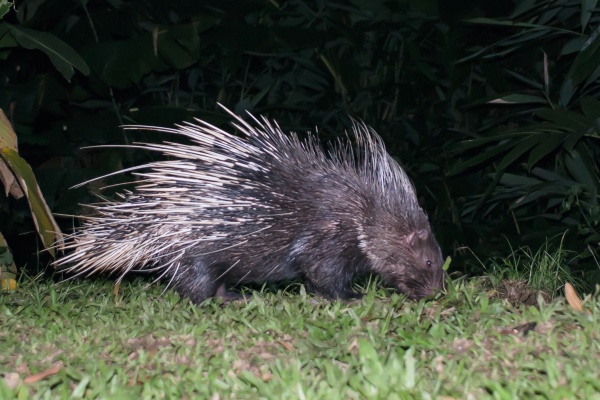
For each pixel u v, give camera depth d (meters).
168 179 6.87
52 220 7.32
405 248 6.98
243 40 11.37
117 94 11.38
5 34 8.70
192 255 7.04
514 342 5.12
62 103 11.56
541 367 4.59
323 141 11.54
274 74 11.98
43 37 8.45
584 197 10.12
